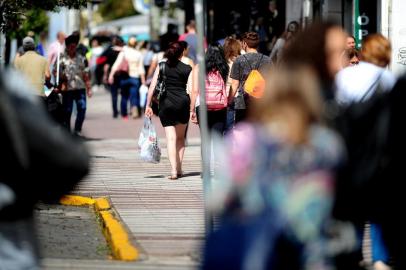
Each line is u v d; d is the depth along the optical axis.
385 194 14.20
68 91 40.53
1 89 9.45
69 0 28.84
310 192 9.30
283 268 9.28
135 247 18.38
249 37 27.34
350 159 13.20
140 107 54.12
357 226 15.48
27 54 34.03
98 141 40.72
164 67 27.98
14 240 9.66
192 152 35.94
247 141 9.52
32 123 9.40
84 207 24.27
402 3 32.50
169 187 26.77
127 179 28.39
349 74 15.93
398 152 13.90
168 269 16.64
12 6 28.19
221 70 27.72
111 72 53.75
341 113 13.32
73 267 16.83
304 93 9.48
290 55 10.65
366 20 34.69
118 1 139.25
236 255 9.16
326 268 9.62
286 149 9.38
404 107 13.80
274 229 9.23
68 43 40.50
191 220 21.48
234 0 50.75
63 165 9.41
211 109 27.73
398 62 32.41
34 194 9.73
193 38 43.44
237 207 9.45
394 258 15.70
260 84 26.45
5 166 9.59
